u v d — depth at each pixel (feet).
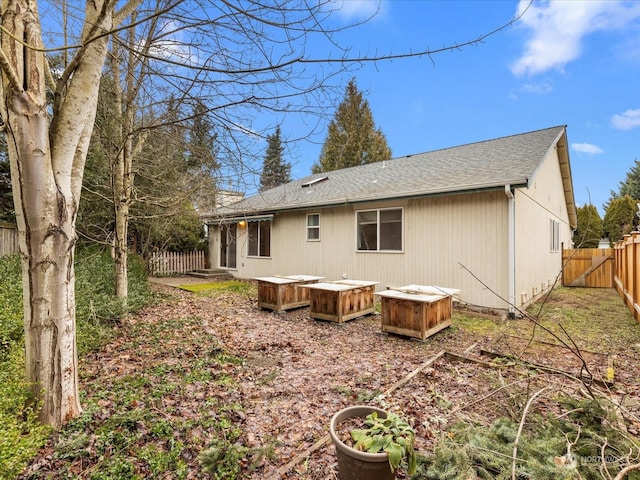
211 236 52.65
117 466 7.76
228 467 7.84
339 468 7.08
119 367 13.79
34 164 8.18
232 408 10.80
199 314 23.67
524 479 6.43
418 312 18.28
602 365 14.48
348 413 8.29
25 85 7.95
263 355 16.11
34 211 8.38
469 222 25.90
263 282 26.02
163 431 9.24
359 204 32.96
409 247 29.35
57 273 8.88
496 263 24.57
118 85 19.49
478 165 29.50
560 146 37.52
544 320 22.79
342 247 34.50
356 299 23.38
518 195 25.32
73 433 8.80
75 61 8.64
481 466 6.70
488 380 11.96
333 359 15.60
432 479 6.66
